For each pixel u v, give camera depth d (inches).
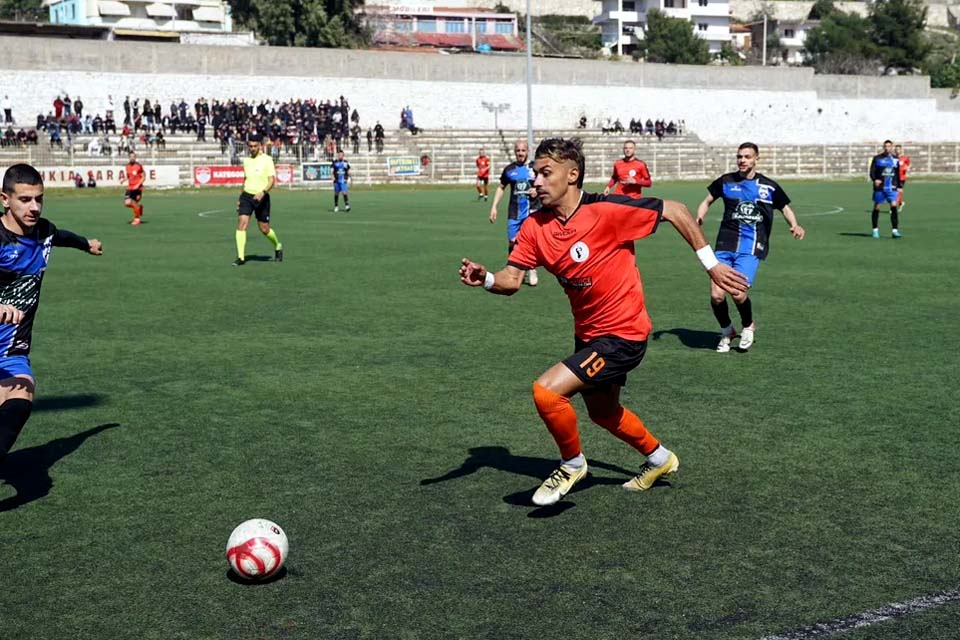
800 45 4323.3
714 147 2508.6
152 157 1844.2
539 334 392.2
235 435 251.1
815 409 273.3
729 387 300.8
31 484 214.1
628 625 145.7
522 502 200.5
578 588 158.7
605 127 2421.3
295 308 463.2
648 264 654.5
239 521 190.7
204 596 157.3
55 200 1481.3
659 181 2266.2
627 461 229.0
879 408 273.9
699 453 233.1
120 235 892.6
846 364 332.8
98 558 173.3
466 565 168.6
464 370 326.3
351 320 428.5
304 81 2228.1
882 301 478.0
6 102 1968.5
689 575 163.6
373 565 168.9
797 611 149.9
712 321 426.3
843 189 1855.3
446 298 493.0
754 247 359.6
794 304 470.3
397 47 3257.9
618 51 3816.4
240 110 1994.3
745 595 155.7
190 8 3139.8
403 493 206.4
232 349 364.8
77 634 144.9
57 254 717.3
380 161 2055.9
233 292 519.2
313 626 146.3
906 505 196.9
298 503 200.5
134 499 203.8
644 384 305.3
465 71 2375.7
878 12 3752.5
